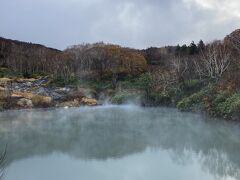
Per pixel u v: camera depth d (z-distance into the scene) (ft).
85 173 38.73
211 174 37.65
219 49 128.16
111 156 46.88
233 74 97.60
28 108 120.78
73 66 195.52
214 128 67.10
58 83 164.76
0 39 260.83
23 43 283.59
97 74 177.99
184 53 183.62
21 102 121.90
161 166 41.24
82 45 268.00
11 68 203.92
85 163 43.11
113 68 179.63
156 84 131.75
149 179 36.32
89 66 192.34
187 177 36.81
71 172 39.27
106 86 160.76
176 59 146.41
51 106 127.24
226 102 80.18
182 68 133.18
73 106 129.39
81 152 49.37
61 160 44.96
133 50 236.84
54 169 40.60
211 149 49.49
